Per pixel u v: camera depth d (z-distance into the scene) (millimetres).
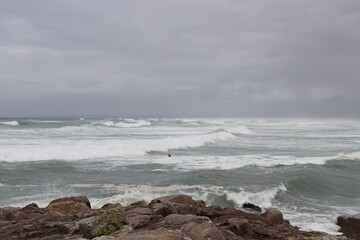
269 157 31375
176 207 12062
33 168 24188
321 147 40656
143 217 10375
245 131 64562
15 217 12047
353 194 19875
